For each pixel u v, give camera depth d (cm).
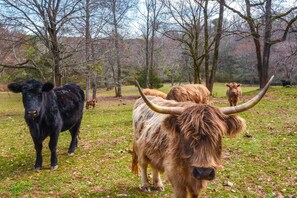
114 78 4022
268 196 547
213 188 586
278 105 1822
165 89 4403
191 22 2556
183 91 767
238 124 365
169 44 4812
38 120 717
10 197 579
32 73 2617
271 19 2552
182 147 361
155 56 4844
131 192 587
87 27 2022
